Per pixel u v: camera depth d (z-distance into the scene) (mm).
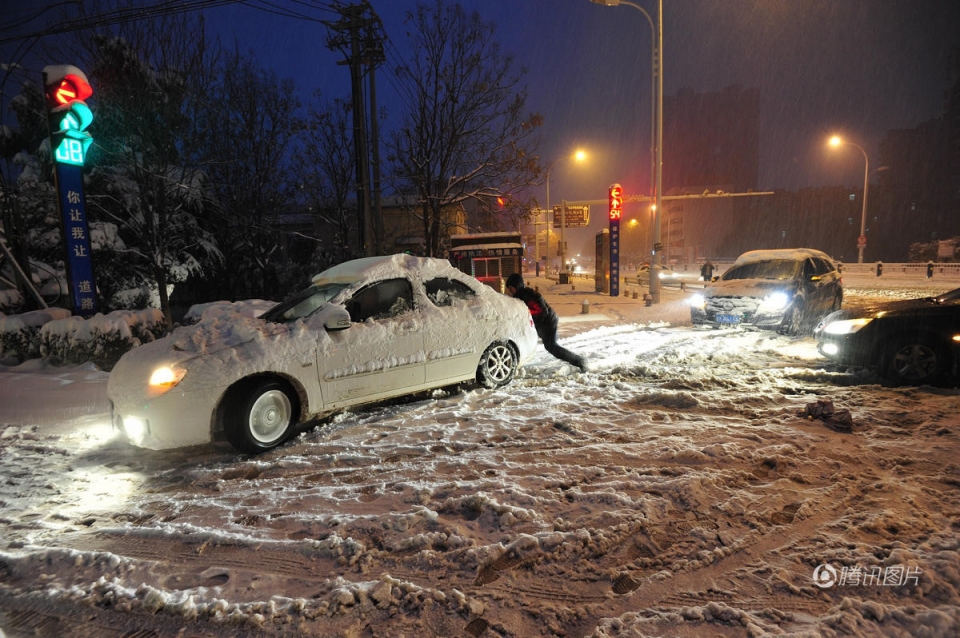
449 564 3025
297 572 3039
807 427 5059
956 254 47156
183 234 19047
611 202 25531
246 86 19641
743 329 11281
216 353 4938
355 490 4105
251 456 4973
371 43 16453
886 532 3148
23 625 2660
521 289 7867
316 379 5332
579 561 3012
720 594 2699
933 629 2307
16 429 5805
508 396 6551
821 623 2406
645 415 5594
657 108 19797
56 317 9523
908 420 5129
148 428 4688
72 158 9070
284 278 25312
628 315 16422
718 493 3752
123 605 2750
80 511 3939
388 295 6160
